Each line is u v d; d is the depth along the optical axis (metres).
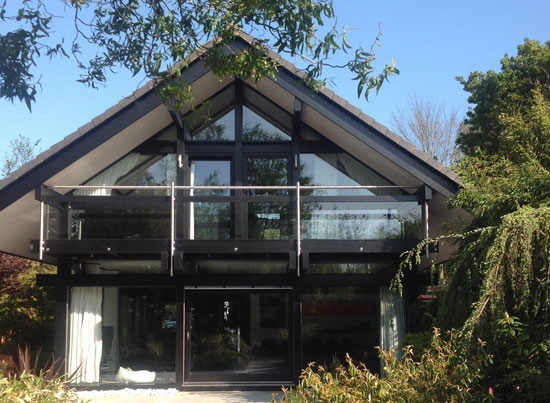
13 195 11.11
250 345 12.62
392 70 7.02
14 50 6.91
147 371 12.42
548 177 7.43
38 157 11.18
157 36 7.52
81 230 12.05
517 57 20.78
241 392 12.09
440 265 11.91
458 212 11.38
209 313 12.67
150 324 12.56
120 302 12.62
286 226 12.09
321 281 12.56
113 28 7.68
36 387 6.75
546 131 8.51
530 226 6.25
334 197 11.91
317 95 11.50
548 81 19.16
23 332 16.45
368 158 12.62
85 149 11.38
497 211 7.95
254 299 12.74
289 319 12.66
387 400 5.44
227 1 7.54
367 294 12.67
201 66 11.44
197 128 13.38
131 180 13.00
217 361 12.51
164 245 11.45
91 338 12.41
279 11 7.02
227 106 13.45
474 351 6.15
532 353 6.09
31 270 17.52
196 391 12.19
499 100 18.98
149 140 13.07
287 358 12.55
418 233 11.78
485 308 6.27
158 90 8.05
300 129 13.23
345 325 12.55
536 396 6.11
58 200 11.49
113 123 11.44
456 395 5.59
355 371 5.87
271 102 13.38
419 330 12.36
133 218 12.16
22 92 6.99
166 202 11.81
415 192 12.02
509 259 6.30
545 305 6.17
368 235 11.91
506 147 9.48
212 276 12.58
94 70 7.81
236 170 13.07
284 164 13.23
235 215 12.23
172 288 12.67
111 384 12.26
